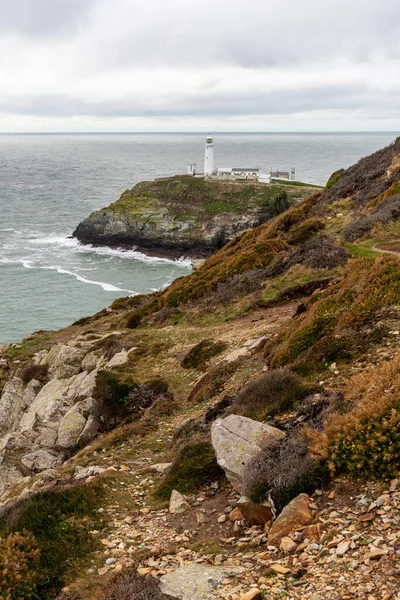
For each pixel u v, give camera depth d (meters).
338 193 41.56
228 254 43.91
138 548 9.08
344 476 8.56
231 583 7.07
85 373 28.45
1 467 21.78
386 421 8.60
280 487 8.68
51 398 27.47
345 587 6.14
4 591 8.18
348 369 12.67
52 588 8.43
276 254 33.69
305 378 13.39
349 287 18.61
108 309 51.03
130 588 7.40
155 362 24.81
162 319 33.53
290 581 6.66
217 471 11.43
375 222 29.48
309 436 9.59
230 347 22.61
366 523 7.25
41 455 21.31
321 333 15.91
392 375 10.31
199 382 19.88
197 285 35.84
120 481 12.49
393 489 7.76
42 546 9.34
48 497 11.17
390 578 6.03
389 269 17.17
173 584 7.29
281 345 18.39
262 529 8.70
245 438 10.60
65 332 45.28
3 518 11.03
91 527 10.04
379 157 43.06
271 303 27.78
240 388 16.67
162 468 13.05
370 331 13.91
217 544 8.57
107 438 17.58
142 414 19.88
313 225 35.69
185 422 16.41
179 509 10.37
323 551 7.02
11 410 32.38
